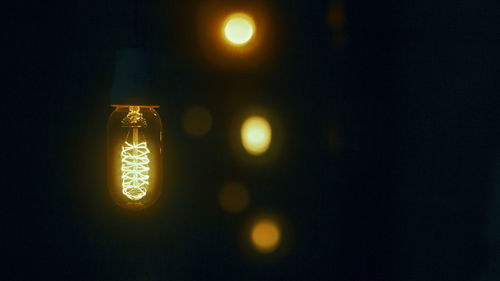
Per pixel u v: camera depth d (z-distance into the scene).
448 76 0.70
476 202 0.69
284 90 0.76
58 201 0.73
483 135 0.68
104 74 0.73
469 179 0.69
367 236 0.74
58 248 0.73
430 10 0.70
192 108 0.75
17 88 0.72
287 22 0.75
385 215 0.73
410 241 0.72
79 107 0.73
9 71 0.71
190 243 0.75
